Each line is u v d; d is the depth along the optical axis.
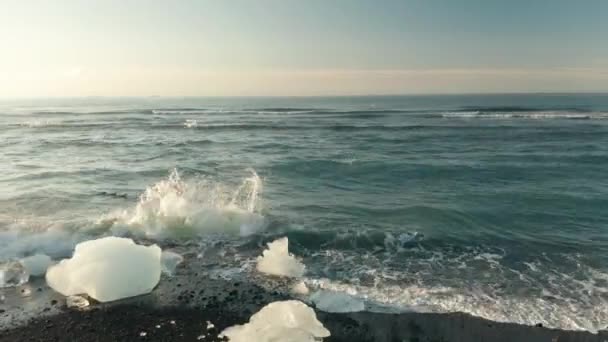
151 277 6.34
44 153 20.89
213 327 5.26
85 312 5.61
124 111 69.25
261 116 52.66
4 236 8.24
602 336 5.14
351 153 20.92
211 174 15.35
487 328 5.33
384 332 5.25
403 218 10.12
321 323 5.29
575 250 8.14
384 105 96.62
